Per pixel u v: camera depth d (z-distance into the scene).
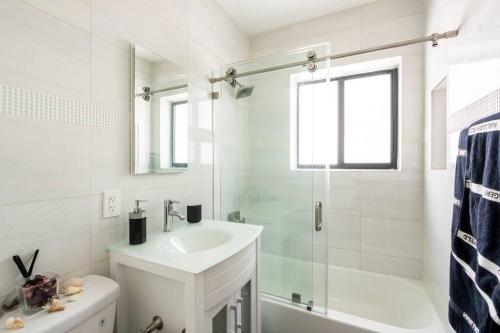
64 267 0.82
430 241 1.59
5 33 0.68
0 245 0.67
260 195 1.71
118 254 0.91
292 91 1.57
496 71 0.76
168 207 1.18
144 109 1.13
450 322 0.87
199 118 1.57
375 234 1.93
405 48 1.79
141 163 1.10
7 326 0.57
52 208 0.79
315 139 1.51
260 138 1.69
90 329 0.69
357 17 1.90
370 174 1.94
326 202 1.48
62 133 0.81
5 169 0.68
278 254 1.63
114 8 1.00
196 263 0.80
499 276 0.61
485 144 0.71
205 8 1.65
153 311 0.87
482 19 0.86
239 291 1.01
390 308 1.80
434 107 1.52
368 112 2.11
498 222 0.64
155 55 1.20
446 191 1.26
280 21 2.05
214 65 1.75
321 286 1.46
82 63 0.88
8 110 0.68
